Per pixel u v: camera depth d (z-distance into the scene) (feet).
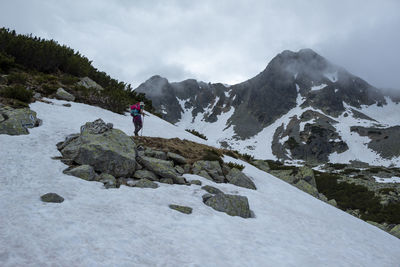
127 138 32.37
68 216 16.35
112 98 62.39
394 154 378.12
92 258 12.39
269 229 23.84
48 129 35.50
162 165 31.55
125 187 24.90
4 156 24.68
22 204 16.71
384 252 26.66
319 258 19.48
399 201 104.63
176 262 14.05
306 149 440.04
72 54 83.82
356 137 451.53
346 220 38.86
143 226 17.61
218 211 25.20
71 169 25.22
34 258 11.41
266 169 83.76
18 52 62.13
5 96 40.83
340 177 146.10
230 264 15.30
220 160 44.45
